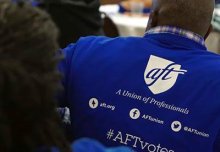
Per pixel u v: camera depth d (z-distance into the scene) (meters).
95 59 1.52
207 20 1.55
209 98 1.43
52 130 0.87
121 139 1.46
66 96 1.54
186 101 1.43
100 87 1.49
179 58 1.49
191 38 1.53
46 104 0.86
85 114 1.50
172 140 1.42
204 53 1.51
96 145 1.00
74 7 2.62
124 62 1.50
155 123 1.44
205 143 1.42
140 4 4.00
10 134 0.82
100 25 2.86
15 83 0.81
